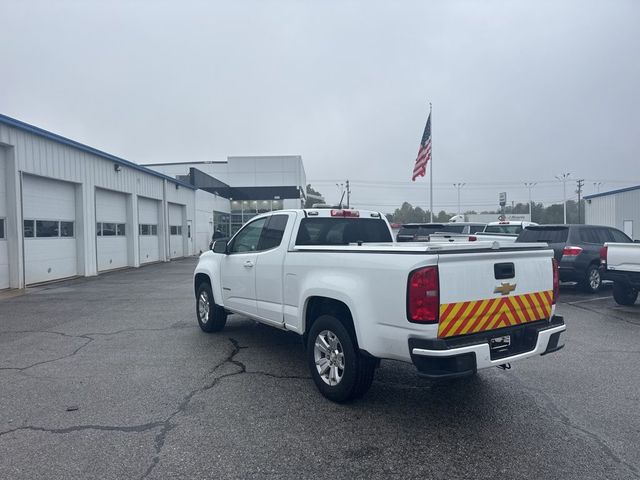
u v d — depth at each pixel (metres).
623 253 9.41
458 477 3.24
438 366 3.68
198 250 33.53
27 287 14.75
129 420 4.21
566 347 6.67
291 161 47.91
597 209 35.00
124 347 6.86
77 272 18.00
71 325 8.58
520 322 4.30
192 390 4.98
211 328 7.61
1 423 4.16
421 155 23.33
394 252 3.92
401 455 3.55
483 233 16.52
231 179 48.09
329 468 3.37
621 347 6.67
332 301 4.71
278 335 7.55
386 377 5.40
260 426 4.07
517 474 3.26
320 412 4.38
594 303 10.41
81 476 3.27
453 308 3.80
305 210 5.62
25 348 6.87
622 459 3.46
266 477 3.26
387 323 3.96
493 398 4.71
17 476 3.26
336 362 4.62
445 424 4.10
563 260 11.53
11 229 14.16
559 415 4.28
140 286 14.85
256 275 5.98
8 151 14.08
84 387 5.10
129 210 22.69
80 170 17.91
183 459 3.50
